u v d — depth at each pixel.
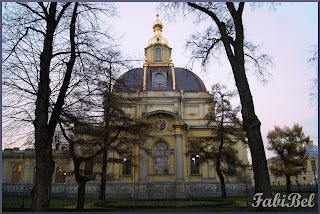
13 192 30.02
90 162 24.36
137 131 25.16
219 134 29.00
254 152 12.26
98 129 22.23
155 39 46.94
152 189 32.53
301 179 59.81
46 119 12.63
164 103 37.69
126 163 26.19
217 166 28.02
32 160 40.72
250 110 12.75
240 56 13.62
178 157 34.00
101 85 15.66
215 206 19.84
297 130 42.34
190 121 37.88
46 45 13.27
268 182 11.90
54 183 36.22
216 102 29.55
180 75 41.72
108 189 33.19
